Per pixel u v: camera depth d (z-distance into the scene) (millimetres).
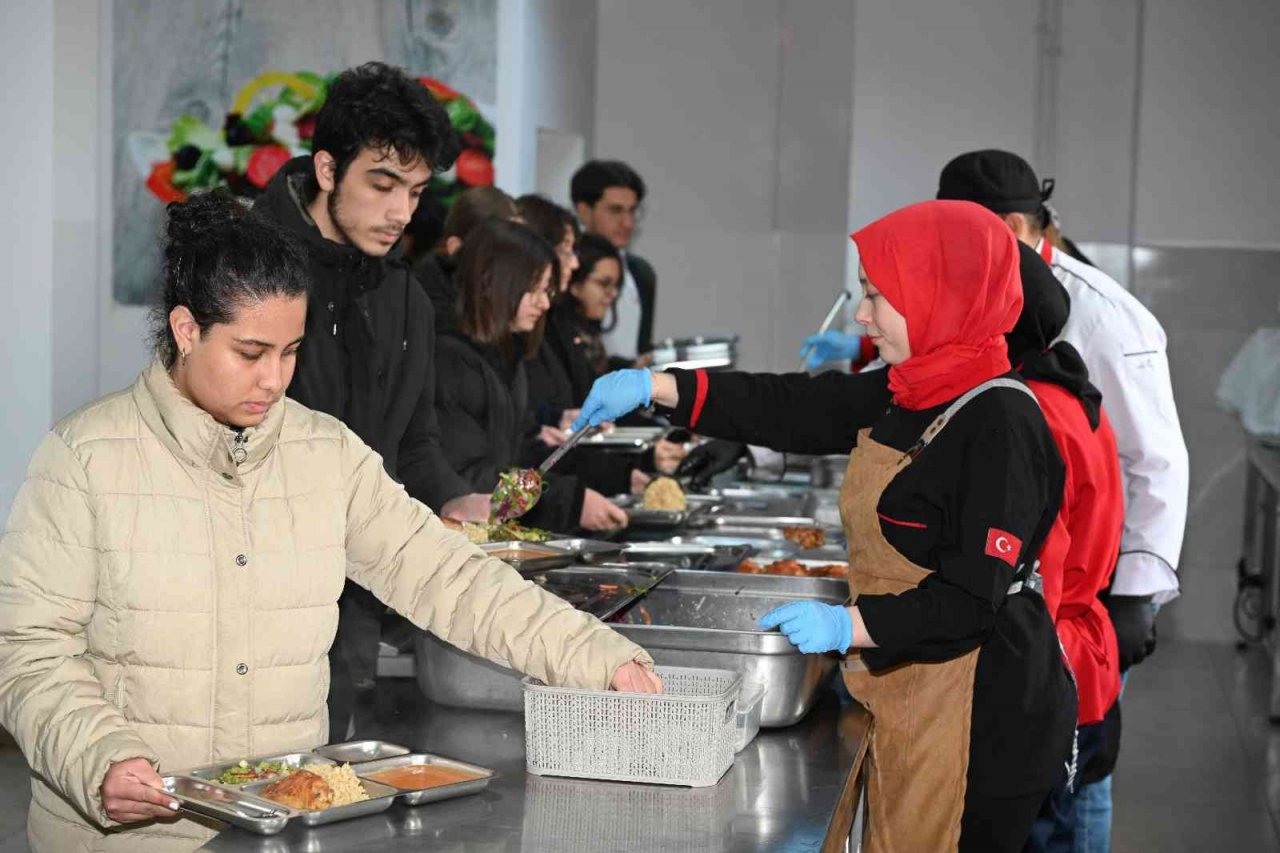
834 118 7570
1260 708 5727
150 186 5664
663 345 5242
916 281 2002
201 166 5688
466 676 2143
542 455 3824
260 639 1758
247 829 1564
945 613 1914
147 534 1701
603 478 3953
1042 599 2125
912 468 2016
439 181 5809
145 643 1710
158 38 5641
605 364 4820
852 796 1924
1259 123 7070
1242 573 6688
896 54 7316
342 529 1833
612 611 2238
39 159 4844
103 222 5641
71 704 1600
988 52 7254
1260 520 6758
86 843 1754
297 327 1659
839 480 4734
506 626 1860
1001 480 1934
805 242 7820
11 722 1626
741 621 2566
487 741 2008
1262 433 5789
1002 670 2049
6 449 4883
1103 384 2893
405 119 2244
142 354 5645
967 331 1997
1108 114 7203
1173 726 5465
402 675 2455
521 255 3260
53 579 1671
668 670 1984
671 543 3127
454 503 2764
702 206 8023
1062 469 2021
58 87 5160
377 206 2295
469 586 1887
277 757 1722
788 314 7938
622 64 8016
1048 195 3246
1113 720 2771
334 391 2418
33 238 4859
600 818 1682
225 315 1605
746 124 7941
